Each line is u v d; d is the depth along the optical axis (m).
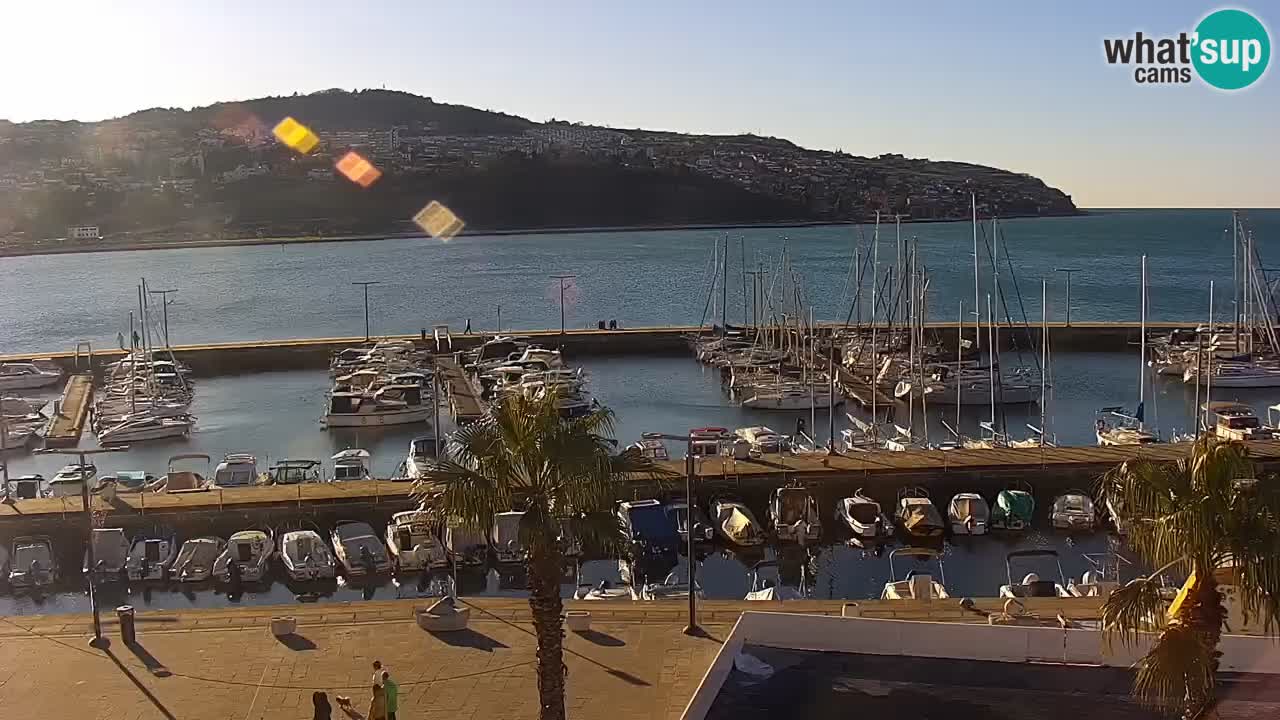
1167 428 77.06
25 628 32.28
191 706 27.00
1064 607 31.78
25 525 49.66
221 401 92.88
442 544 47.81
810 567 49.03
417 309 166.25
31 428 78.19
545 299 177.25
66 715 26.56
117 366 100.00
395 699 23.52
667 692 27.34
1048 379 91.38
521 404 21.53
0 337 142.38
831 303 167.62
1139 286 184.50
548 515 21.03
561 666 21.41
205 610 33.47
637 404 88.56
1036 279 199.75
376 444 77.00
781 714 21.89
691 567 31.14
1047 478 56.09
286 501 52.03
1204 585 17.34
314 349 109.81
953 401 84.50
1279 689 21.97
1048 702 22.05
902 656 24.48
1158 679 17.56
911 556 49.81
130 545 49.34
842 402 85.62
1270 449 60.22
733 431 73.88
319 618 32.69
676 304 168.62
